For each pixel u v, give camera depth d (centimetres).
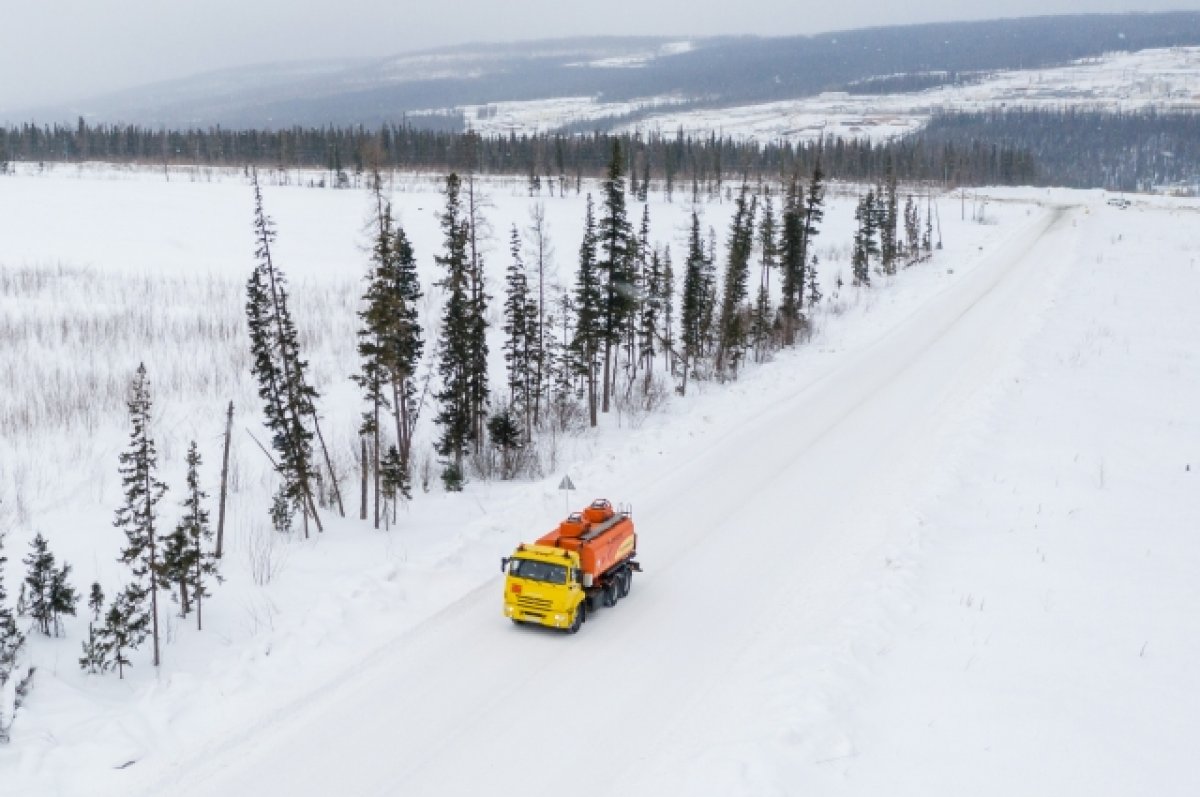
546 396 3931
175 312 5006
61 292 5331
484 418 3419
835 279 8106
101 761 1211
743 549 2139
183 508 2411
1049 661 1520
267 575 1955
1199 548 1977
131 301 5216
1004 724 1334
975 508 2325
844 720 1347
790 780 1187
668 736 1330
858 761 1245
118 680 1498
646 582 1956
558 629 1711
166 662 1574
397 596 1816
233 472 2761
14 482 2548
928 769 1225
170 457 2877
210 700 1395
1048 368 3919
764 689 1452
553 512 2403
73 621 1739
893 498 2450
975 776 1207
